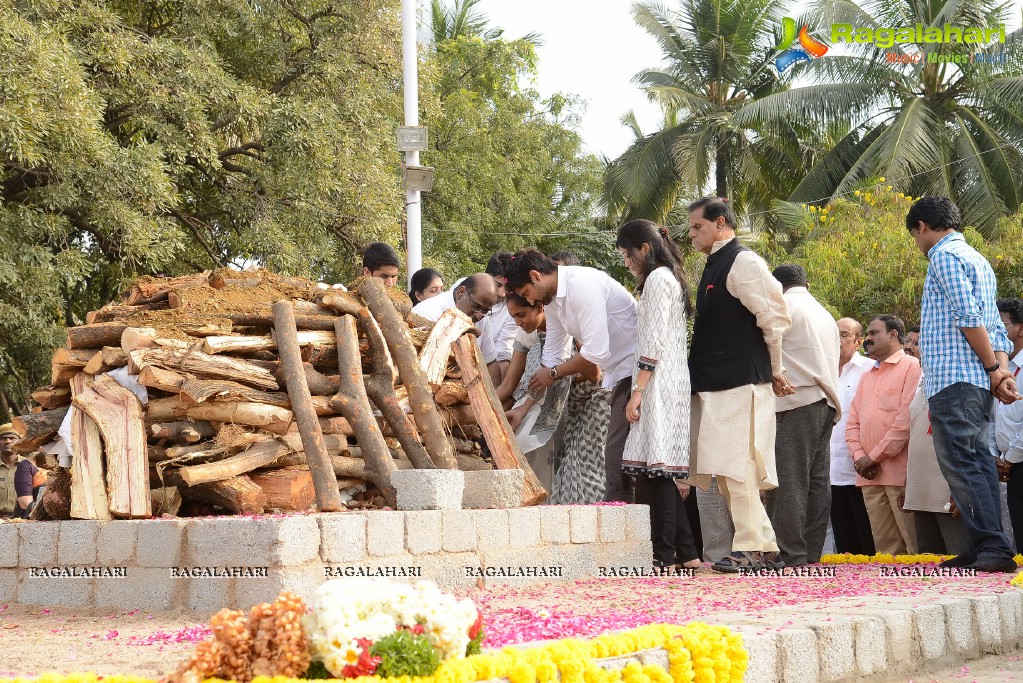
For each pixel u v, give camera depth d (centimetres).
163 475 598
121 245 1562
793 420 692
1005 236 1872
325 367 679
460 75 2986
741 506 634
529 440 722
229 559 485
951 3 2369
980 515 632
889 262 1689
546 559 593
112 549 536
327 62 1873
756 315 630
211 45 1741
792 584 584
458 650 301
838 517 925
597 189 3144
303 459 628
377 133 1964
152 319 645
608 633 368
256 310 664
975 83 2455
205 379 604
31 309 1443
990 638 516
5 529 584
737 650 365
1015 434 744
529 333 766
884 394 830
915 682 444
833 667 410
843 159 2627
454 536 546
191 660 290
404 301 751
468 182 2752
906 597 512
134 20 1862
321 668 288
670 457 625
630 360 698
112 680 305
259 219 1762
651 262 658
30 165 1456
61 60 1365
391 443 688
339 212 1878
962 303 628
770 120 2547
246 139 1873
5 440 1063
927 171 2339
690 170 2723
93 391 611
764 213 2861
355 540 501
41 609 548
